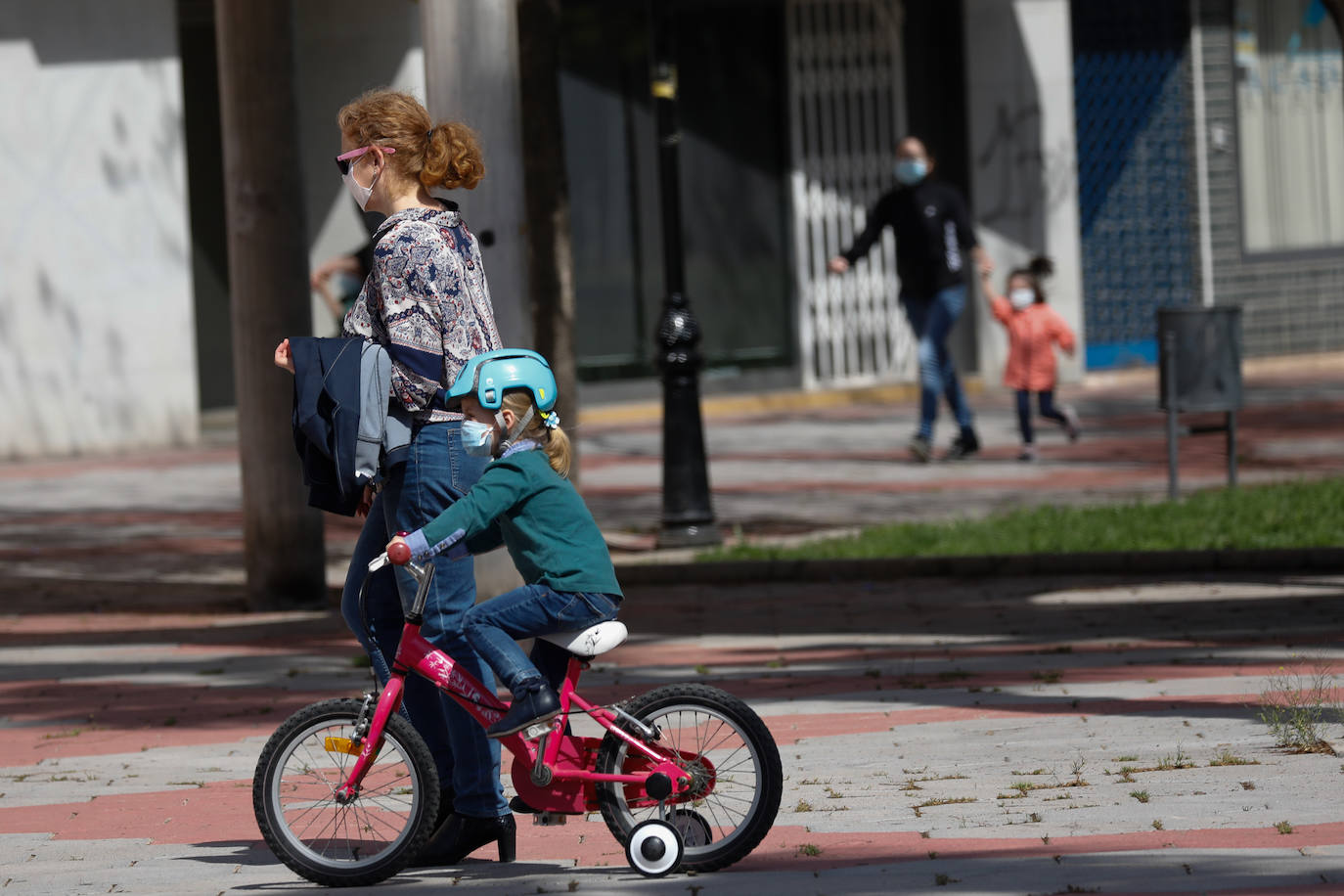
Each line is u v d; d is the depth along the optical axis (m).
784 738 26.39
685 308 47.94
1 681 33.44
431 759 19.59
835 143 87.69
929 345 63.19
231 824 22.77
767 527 50.53
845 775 23.89
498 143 34.41
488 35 34.31
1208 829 19.66
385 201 20.34
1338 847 18.42
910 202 62.81
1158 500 51.53
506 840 20.53
